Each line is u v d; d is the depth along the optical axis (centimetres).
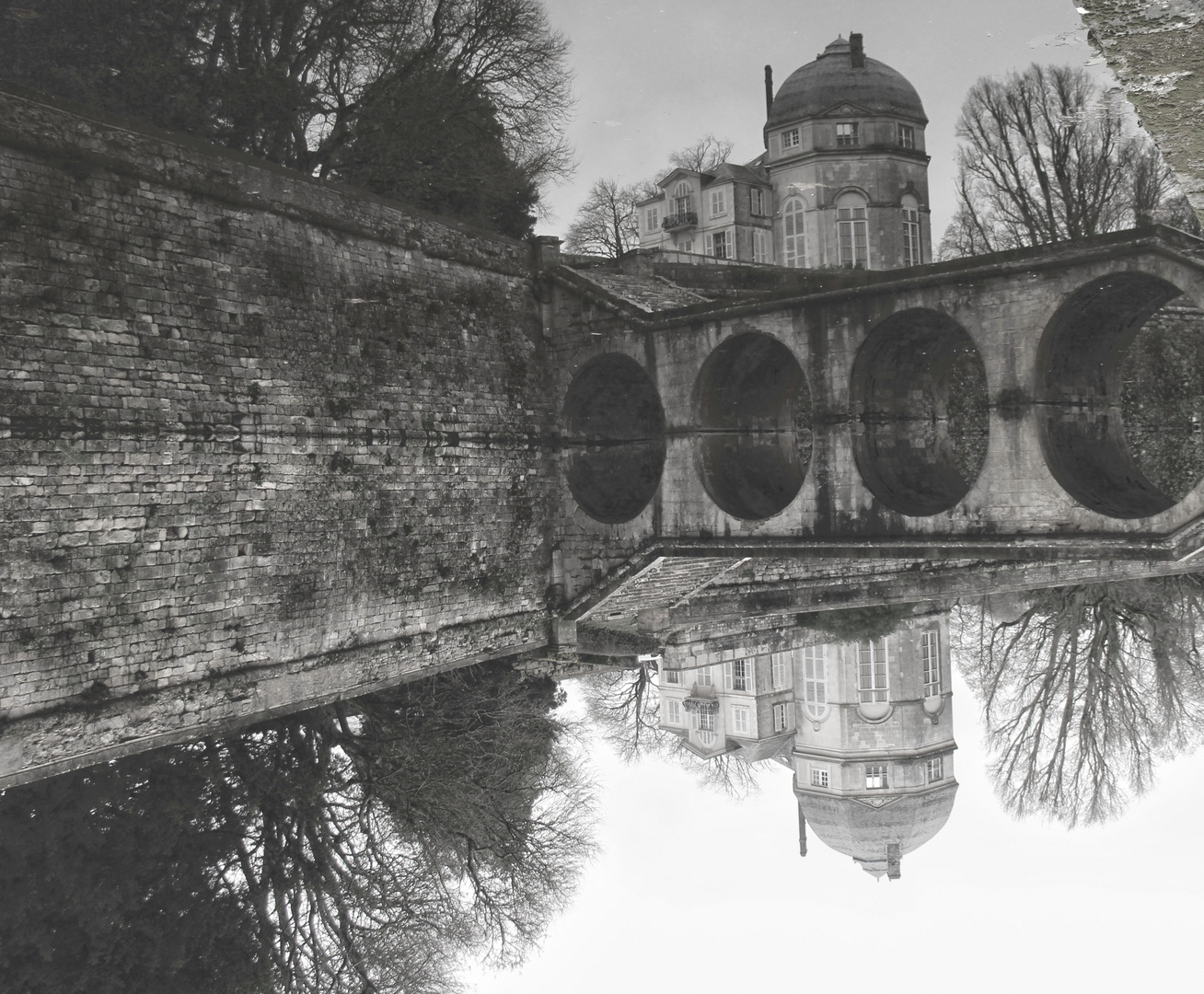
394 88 2444
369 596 1730
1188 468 2762
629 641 2294
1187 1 917
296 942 2408
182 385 1455
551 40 2877
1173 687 3669
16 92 1275
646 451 2261
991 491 1633
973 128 3759
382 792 2491
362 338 1730
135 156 1401
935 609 3700
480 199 2673
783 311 1827
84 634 1341
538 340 2102
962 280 1641
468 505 1923
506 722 2588
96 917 1889
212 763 2189
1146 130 1084
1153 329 2769
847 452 1767
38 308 1291
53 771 1315
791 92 4559
